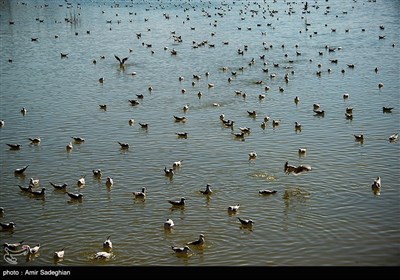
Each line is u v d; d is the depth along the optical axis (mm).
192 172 62906
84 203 56188
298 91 94125
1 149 71125
